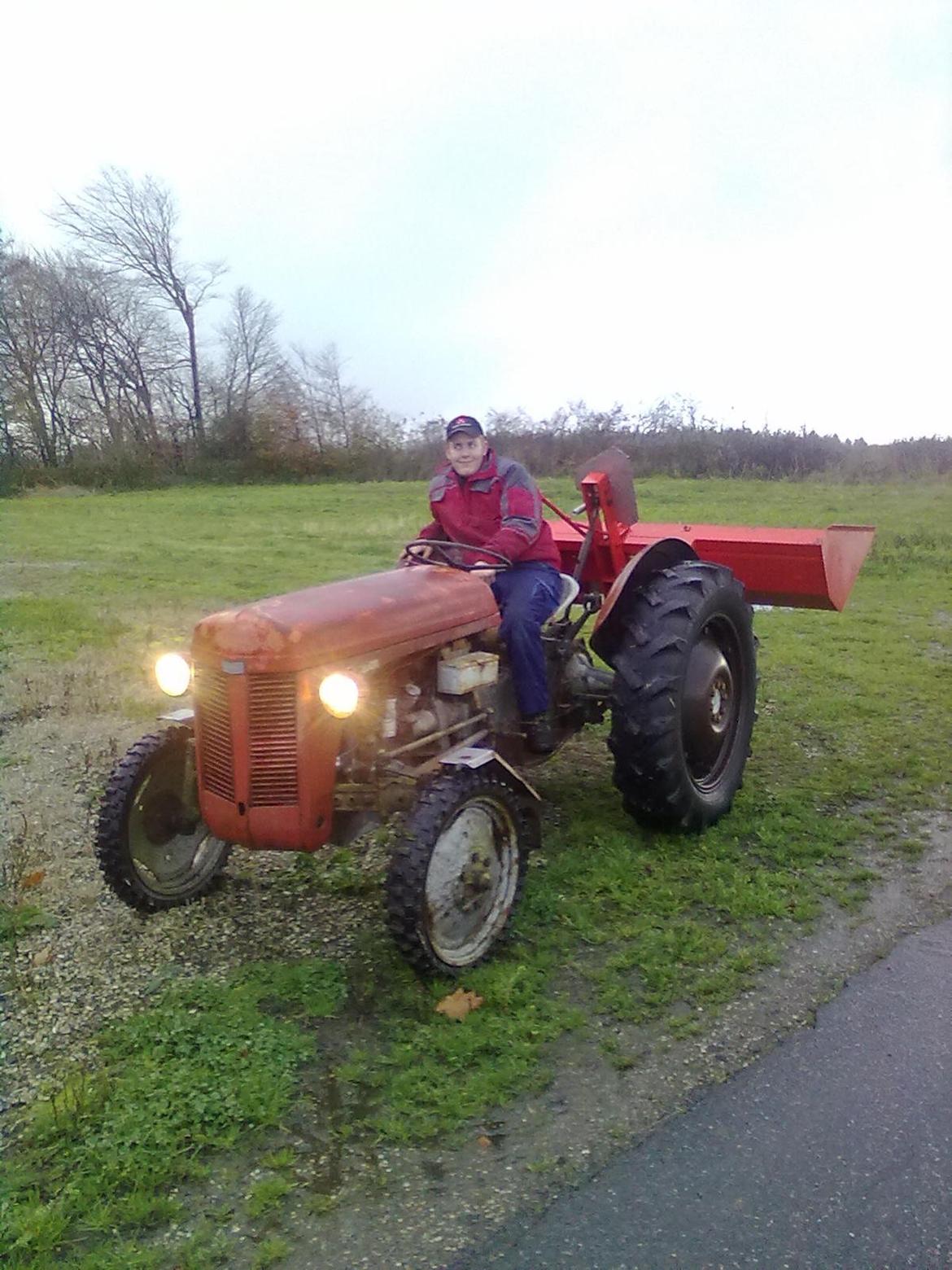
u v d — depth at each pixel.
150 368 39.06
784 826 4.60
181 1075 2.93
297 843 3.37
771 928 3.79
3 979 3.46
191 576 11.96
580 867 4.21
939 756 5.55
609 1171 2.60
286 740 3.33
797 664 7.52
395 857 3.26
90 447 35.72
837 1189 2.54
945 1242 2.38
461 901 3.45
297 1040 3.09
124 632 8.80
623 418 26.97
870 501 17.94
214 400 38.84
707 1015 3.25
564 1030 3.17
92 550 14.60
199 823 3.98
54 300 37.12
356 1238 2.40
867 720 6.20
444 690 3.82
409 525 17.38
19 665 7.60
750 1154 2.65
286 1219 2.46
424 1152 2.67
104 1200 2.52
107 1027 3.18
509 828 3.62
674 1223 2.43
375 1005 3.30
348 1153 2.67
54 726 6.17
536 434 27.02
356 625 3.47
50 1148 2.67
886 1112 2.81
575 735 5.96
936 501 17.70
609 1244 2.37
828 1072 2.98
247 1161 2.64
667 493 19.19
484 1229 2.42
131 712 6.39
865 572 11.52
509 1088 2.91
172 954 3.63
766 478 22.70
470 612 3.94
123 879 3.75
